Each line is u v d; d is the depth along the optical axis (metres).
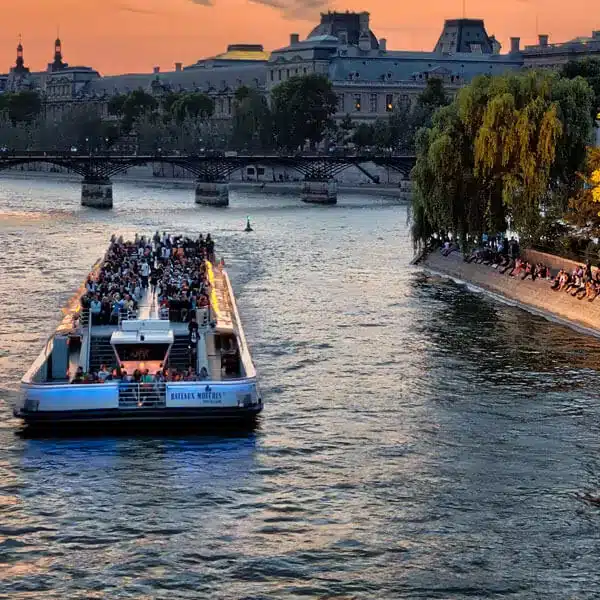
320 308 93.88
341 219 183.88
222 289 89.81
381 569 44.62
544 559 45.44
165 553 45.69
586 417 62.12
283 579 43.81
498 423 61.03
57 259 127.19
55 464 54.19
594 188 92.75
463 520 48.75
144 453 55.69
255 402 59.38
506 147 99.00
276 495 51.09
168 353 64.56
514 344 78.94
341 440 58.09
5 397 65.25
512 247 104.62
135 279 86.81
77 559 45.19
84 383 59.16
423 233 116.44
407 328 84.94
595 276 89.62
